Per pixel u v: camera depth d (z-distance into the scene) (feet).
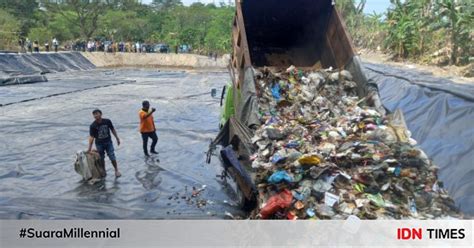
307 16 40.34
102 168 30.73
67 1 194.49
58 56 138.31
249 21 41.01
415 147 23.45
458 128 28.99
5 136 44.16
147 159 35.99
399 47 73.67
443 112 32.32
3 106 63.46
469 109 29.71
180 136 45.09
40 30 185.06
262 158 23.63
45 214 23.94
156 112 60.49
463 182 23.44
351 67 31.86
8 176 31.37
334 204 19.84
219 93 83.10
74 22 199.52
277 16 40.86
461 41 55.57
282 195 20.62
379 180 21.03
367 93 29.32
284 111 29.22
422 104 36.45
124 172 32.40
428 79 45.03
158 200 26.61
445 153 27.43
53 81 103.14
